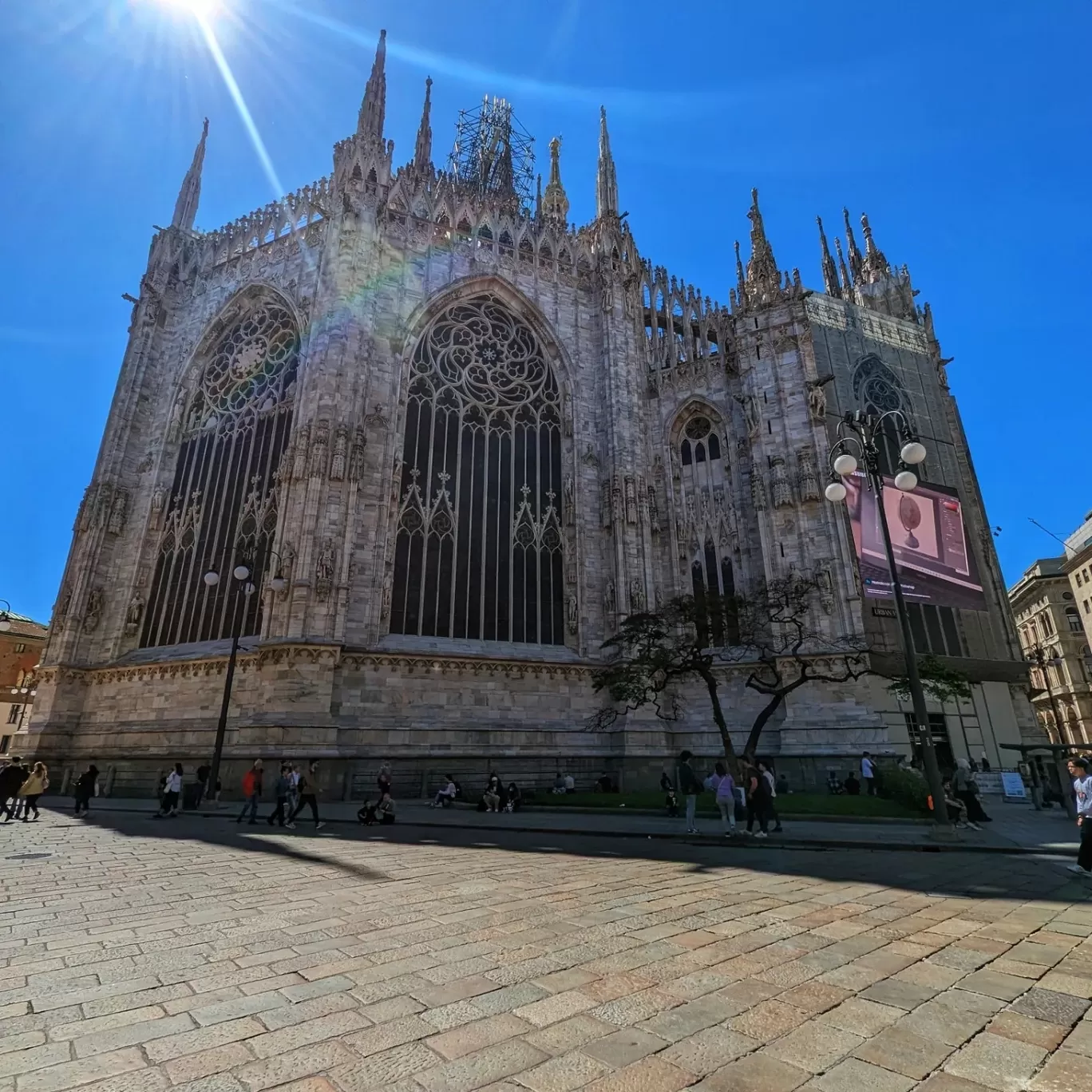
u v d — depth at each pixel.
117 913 9.14
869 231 66.25
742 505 41.47
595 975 6.47
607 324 44.16
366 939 7.80
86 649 36.84
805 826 20.67
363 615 32.72
